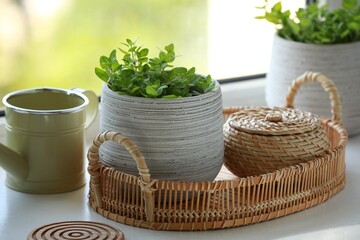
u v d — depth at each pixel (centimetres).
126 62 110
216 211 104
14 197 114
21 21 167
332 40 139
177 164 104
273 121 116
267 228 106
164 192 104
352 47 136
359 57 137
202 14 173
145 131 103
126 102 104
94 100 126
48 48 170
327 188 116
